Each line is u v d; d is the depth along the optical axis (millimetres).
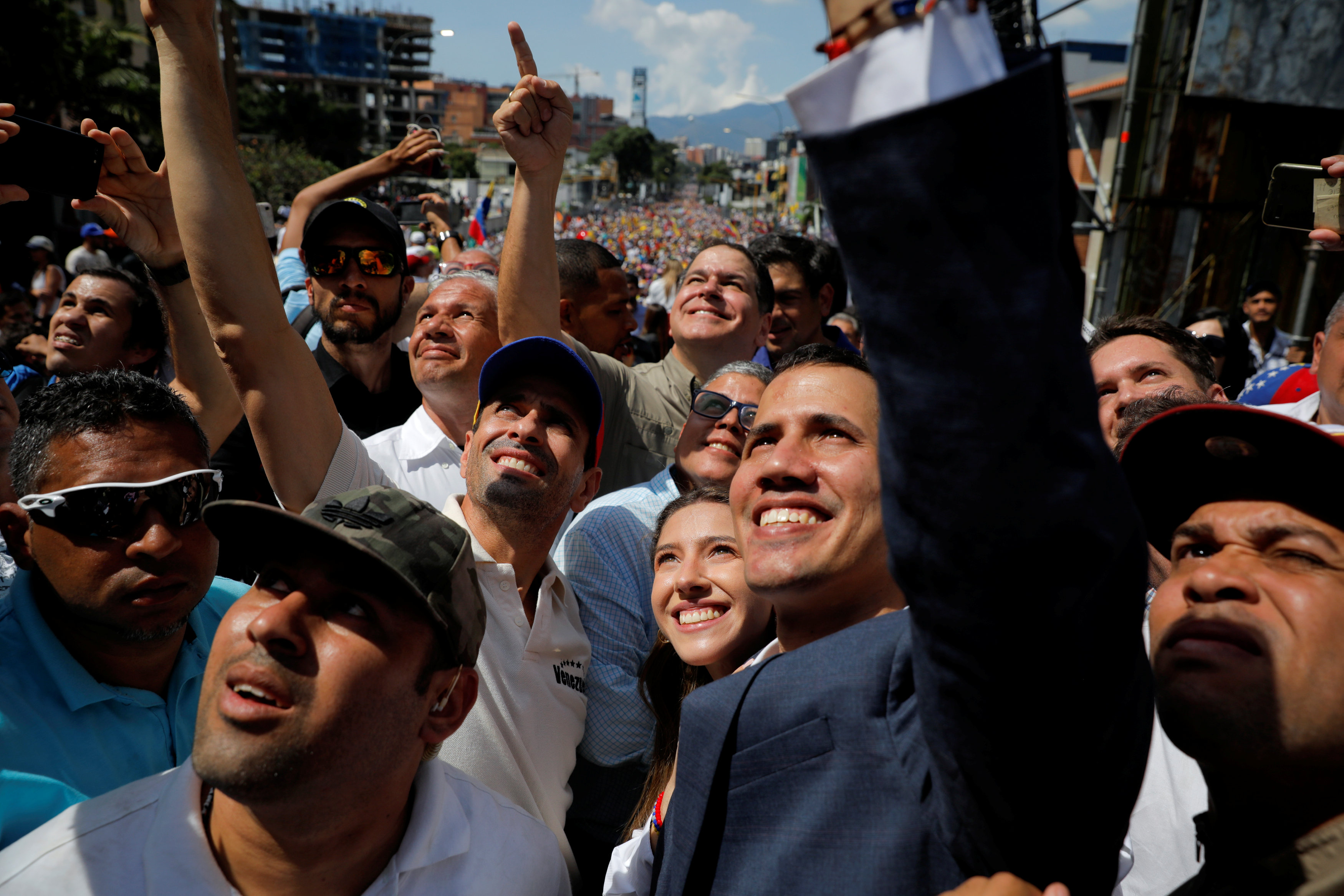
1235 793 1003
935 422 751
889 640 1273
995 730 844
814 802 1197
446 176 5406
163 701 1903
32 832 1549
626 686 2584
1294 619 933
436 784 1572
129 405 1770
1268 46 9938
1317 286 10547
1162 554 1210
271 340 2225
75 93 21078
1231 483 1072
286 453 2277
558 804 2312
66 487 1695
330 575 1345
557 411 2385
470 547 1551
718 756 1308
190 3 2109
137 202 2346
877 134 691
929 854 1081
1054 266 713
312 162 42781
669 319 8867
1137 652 838
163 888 1346
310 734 1281
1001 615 786
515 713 2205
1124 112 10688
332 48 127000
